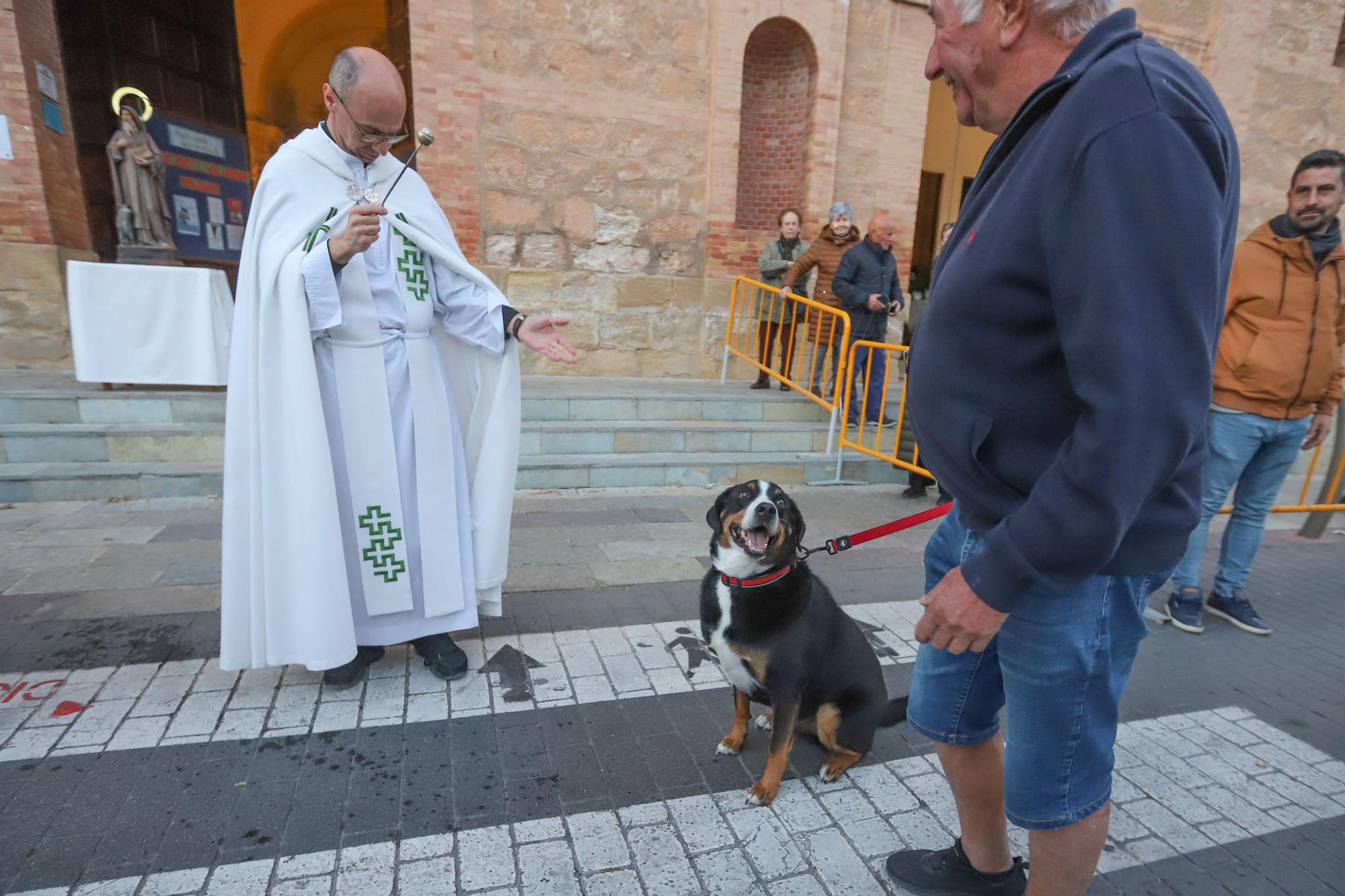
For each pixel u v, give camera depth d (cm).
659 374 839
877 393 698
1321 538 575
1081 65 126
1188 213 111
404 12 796
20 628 336
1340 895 221
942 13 145
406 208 298
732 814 243
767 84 874
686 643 352
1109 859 232
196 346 551
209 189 978
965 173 1305
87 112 807
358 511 291
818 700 256
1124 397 112
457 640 347
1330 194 349
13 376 621
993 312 136
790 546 243
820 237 729
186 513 487
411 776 253
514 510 537
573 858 221
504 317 312
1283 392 368
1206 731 306
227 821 229
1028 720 152
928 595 140
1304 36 985
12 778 243
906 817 245
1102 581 143
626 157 788
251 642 286
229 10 988
